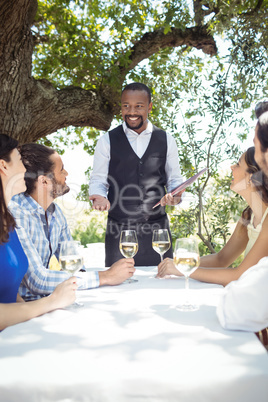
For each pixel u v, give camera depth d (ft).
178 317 4.44
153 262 10.40
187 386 2.90
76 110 16.10
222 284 6.15
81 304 5.05
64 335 3.94
